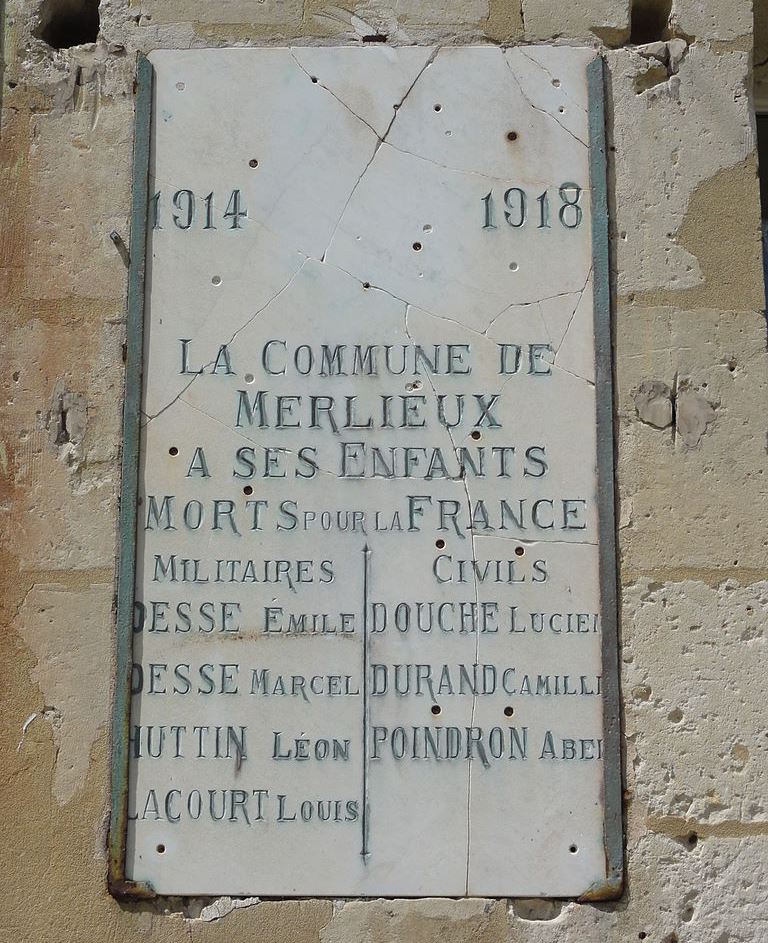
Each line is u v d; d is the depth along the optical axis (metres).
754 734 1.66
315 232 1.76
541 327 1.74
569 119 1.79
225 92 1.80
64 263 1.77
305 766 1.64
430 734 1.65
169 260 1.75
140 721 1.65
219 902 1.62
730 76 1.81
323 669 1.66
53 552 1.70
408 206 1.77
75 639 1.68
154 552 1.69
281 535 1.69
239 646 1.67
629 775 1.65
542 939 1.61
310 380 1.73
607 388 1.72
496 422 1.71
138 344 1.73
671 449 1.72
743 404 1.73
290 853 1.63
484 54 1.81
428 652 1.66
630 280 1.75
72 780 1.66
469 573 1.68
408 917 1.62
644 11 1.86
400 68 1.80
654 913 1.62
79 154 1.79
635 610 1.68
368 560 1.68
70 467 1.72
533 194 1.77
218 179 1.78
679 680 1.67
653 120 1.79
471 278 1.75
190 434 1.71
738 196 1.78
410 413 1.72
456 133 1.79
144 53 1.82
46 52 1.82
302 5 1.83
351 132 1.79
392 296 1.75
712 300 1.75
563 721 1.65
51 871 1.64
